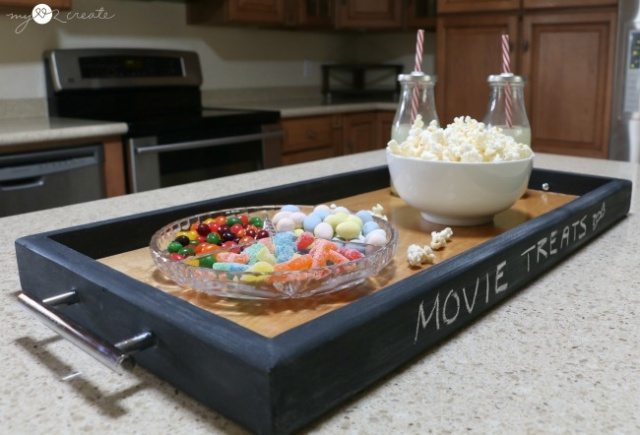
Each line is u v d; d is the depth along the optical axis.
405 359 0.55
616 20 2.70
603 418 0.46
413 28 3.79
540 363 0.55
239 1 3.15
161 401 0.51
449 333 0.61
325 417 0.48
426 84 1.13
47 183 2.16
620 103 2.74
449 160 0.91
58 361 0.58
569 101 2.91
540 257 0.77
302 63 4.05
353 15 3.71
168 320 0.51
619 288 0.74
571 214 0.85
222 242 0.80
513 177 0.92
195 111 3.02
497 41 3.08
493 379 0.53
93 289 0.61
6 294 0.75
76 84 2.70
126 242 0.87
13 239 0.99
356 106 3.49
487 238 0.91
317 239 0.75
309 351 0.45
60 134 2.15
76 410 0.49
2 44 2.61
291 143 3.17
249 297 0.65
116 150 2.35
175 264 0.67
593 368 0.54
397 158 0.95
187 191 1.35
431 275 0.60
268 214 0.93
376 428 0.46
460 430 0.45
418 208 0.99
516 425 0.46
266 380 0.43
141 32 3.11
